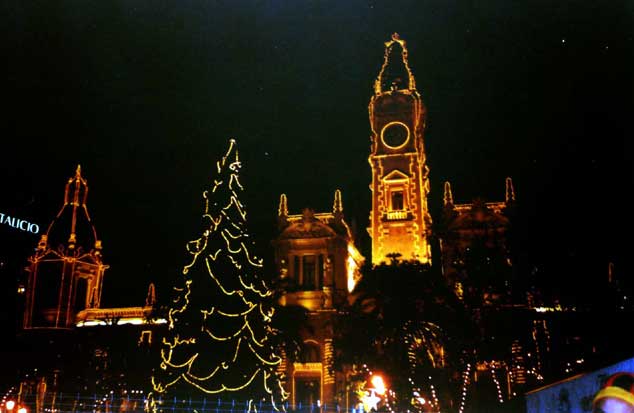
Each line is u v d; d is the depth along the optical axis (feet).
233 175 183.93
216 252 167.84
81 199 237.04
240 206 180.24
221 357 156.56
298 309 175.63
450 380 132.16
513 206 183.83
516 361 131.44
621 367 35.60
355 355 145.69
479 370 144.05
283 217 207.62
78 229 230.89
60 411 172.04
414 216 201.87
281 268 197.06
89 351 178.81
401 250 199.31
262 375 159.33
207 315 159.74
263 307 166.81
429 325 141.69
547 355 124.67
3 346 184.65
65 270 218.18
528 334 129.08
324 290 194.18
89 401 171.01
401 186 206.69
